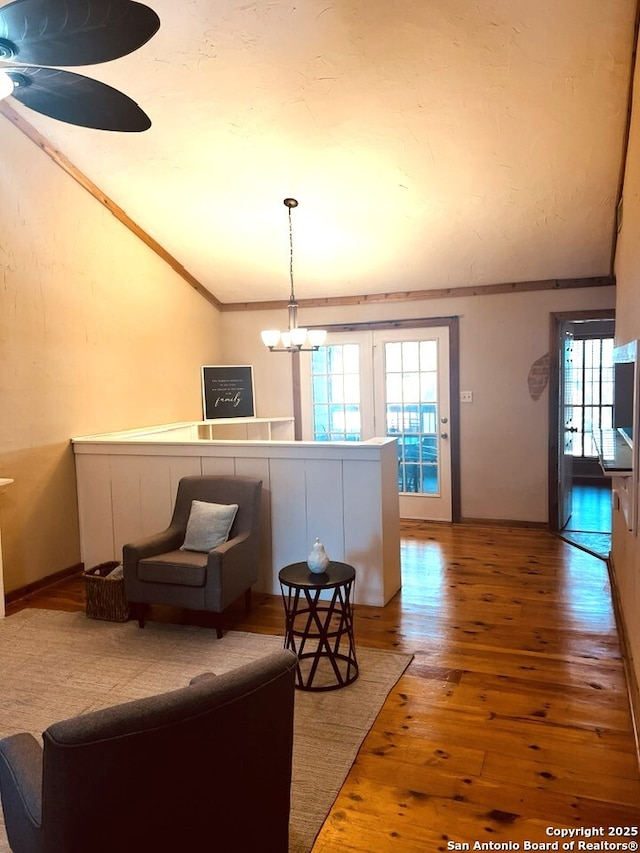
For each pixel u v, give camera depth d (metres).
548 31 2.83
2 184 3.80
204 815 1.29
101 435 4.70
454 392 5.75
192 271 5.83
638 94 2.55
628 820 1.85
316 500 3.81
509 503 5.64
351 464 3.69
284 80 3.32
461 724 2.39
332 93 3.39
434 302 5.79
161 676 2.84
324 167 4.10
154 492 4.31
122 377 4.96
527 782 2.04
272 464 3.91
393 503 3.87
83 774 1.11
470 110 3.42
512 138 3.62
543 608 3.60
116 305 4.87
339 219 4.78
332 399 6.28
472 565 4.48
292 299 4.77
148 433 5.07
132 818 1.18
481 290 5.62
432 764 2.14
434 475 5.94
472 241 4.90
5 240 3.84
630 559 2.85
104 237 4.71
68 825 1.13
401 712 2.48
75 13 1.66
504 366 5.58
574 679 2.73
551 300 5.41
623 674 2.77
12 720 2.48
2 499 3.85
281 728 1.43
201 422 5.71
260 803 1.41
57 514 4.32
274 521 3.93
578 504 6.77
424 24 2.87
